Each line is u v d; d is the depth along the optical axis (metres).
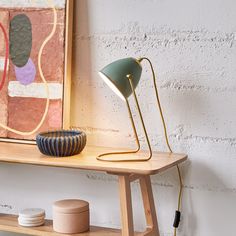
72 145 1.41
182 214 1.53
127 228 1.36
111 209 1.60
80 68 1.58
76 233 1.47
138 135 1.54
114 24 1.53
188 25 1.46
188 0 1.46
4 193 1.72
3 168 1.71
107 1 1.53
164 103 1.51
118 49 1.54
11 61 1.62
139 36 1.51
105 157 1.42
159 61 1.50
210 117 1.47
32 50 1.59
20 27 1.60
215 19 1.44
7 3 1.61
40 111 1.60
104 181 1.60
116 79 1.34
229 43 1.43
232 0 1.42
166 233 1.55
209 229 1.51
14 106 1.63
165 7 1.48
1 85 1.64
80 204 1.50
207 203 1.50
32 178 1.68
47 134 1.49
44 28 1.57
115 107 1.56
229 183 1.47
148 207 1.51
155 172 1.28
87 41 1.56
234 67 1.44
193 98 1.48
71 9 1.55
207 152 1.49
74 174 1.63
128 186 1.37
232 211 1.48
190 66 1.47
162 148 1.52
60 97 1.57
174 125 1.51
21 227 1.53
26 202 1.69
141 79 1.52
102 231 1.49
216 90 1.46
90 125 1.59
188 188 1.52
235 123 1.45
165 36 1.49
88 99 1.58
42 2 1.57
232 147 1.46
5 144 1.62
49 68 1.58
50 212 1.67
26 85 1.61
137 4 1.50
